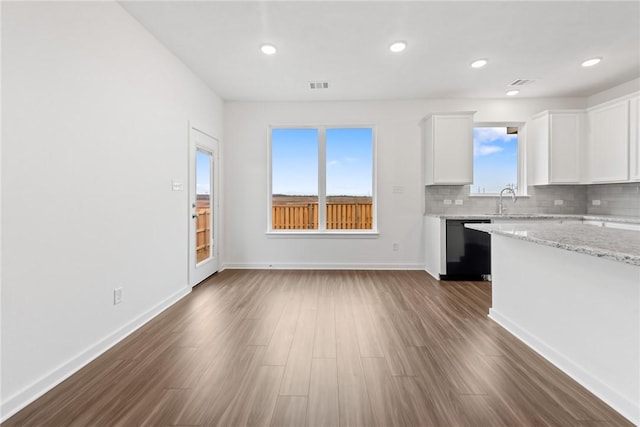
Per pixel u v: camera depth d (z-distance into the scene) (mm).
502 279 2406
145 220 2539
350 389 1583
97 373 1749
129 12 2318
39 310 1585
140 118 2475
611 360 1461
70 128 1784
